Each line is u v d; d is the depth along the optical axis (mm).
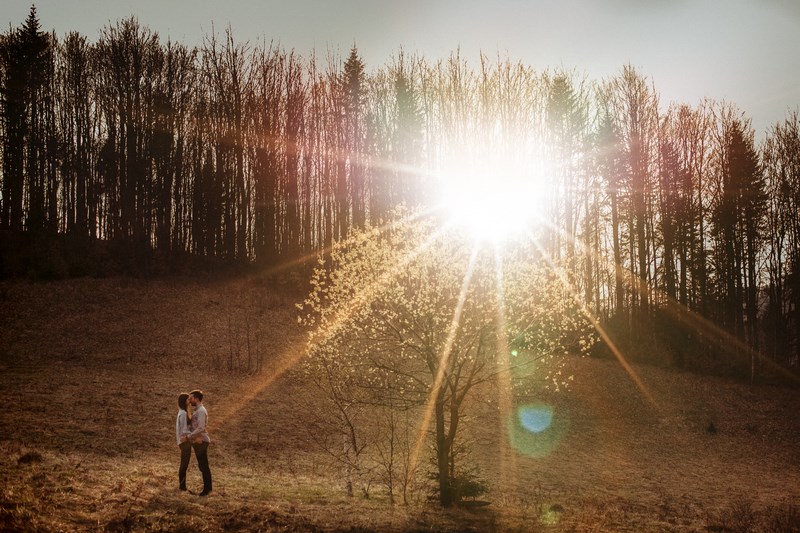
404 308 14039
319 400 26875
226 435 22203
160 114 52688
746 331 51281
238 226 52656
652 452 27312
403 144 55406
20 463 13305
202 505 11695
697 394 36219
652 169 51656
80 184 52125
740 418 33406
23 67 51812
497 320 13539
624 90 52750
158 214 51531
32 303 35312
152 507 11078
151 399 24844
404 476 16156
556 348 14219
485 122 54938
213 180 52594
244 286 43844
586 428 29344
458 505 14227
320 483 16547
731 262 50469
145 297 38688
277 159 53594
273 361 32125
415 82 56656
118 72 52938
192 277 44812
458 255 13719
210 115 53906
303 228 54094
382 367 14469
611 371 37844
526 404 30656
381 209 53500
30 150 51938
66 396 23688
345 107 56562
